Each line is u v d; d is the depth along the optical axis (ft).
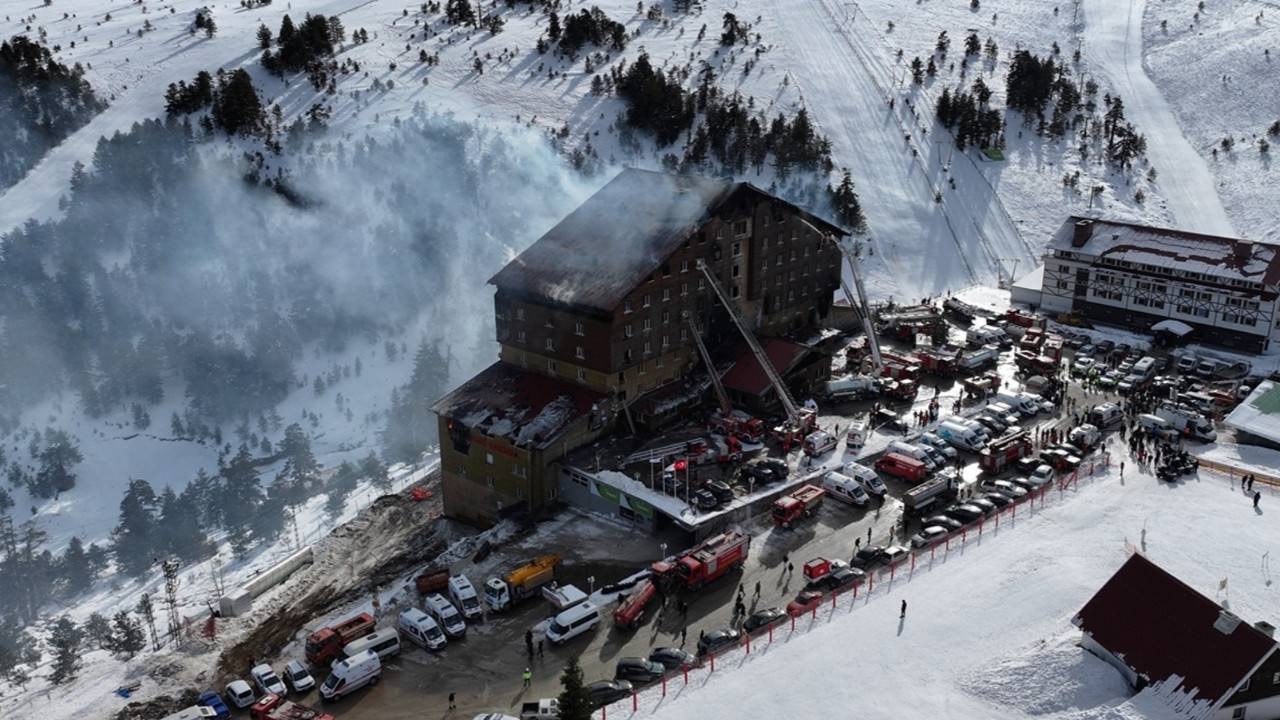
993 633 215.10
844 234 380.78
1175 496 271.49
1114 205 578.25
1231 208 580.30
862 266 515.50
